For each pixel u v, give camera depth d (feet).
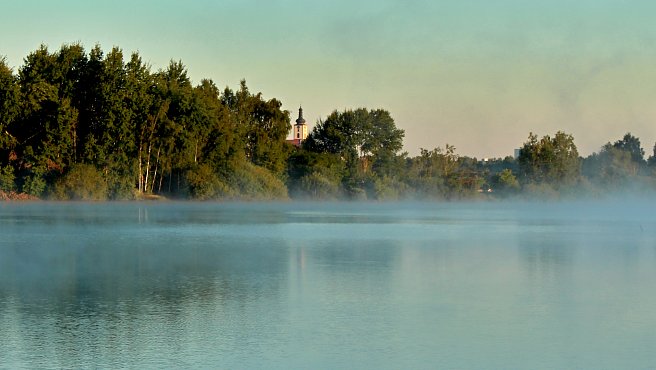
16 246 222.89
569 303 133.28
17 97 458.50
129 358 95.66
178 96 525.75
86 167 484.33
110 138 489.67
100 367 91.97
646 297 139.85
